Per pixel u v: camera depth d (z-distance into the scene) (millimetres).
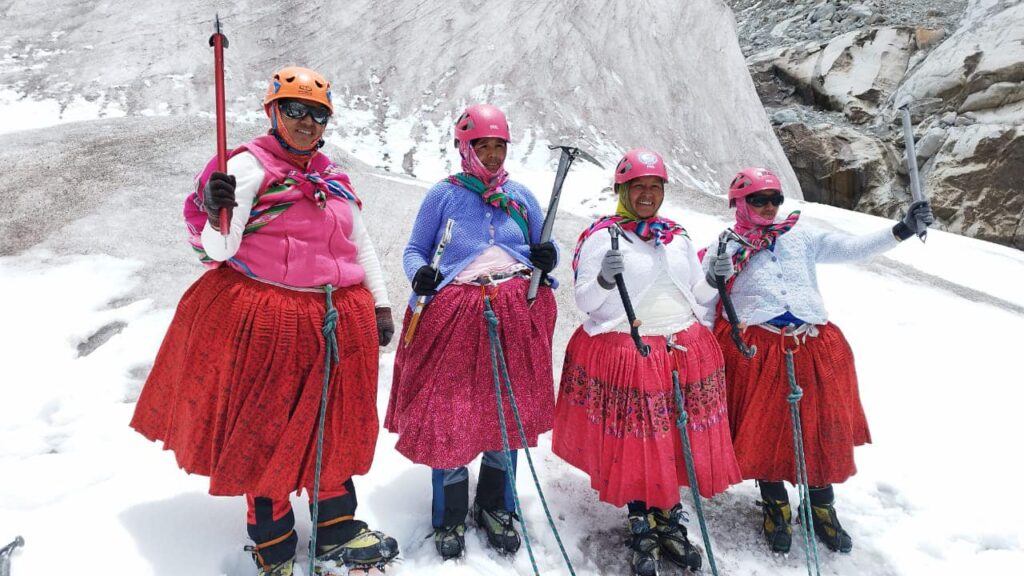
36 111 11406
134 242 5133
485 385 2555
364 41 15516
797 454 2709
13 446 2908
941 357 4996
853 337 5234
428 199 2611
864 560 2842
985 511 3168
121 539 2354
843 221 10266
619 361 2633
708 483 2709
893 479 3420
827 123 20875
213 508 2607
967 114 19203
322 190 2211
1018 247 17312
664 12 18672
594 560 2723
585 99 15344
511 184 2691
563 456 2855
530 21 16656
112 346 3854
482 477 2762
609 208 8180
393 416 2785
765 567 2766
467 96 14672
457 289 2531
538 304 2682
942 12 23812
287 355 2137
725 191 15234
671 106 16500
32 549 2248
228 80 13617
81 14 14469
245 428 2104
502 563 2594
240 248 2139
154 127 8250
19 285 4344
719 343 2969
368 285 2441
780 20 28250
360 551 2348
